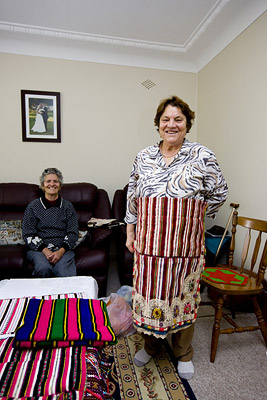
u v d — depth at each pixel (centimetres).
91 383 61
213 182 116
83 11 220
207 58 279
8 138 269
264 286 180
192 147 115
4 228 218
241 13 213
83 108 282
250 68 211
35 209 200
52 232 202
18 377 59
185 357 131
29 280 129
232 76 237
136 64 290
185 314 118
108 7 214
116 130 292
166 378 129
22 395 54
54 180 197
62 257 191
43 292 114
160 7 213
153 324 111
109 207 261
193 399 117
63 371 61
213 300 210
